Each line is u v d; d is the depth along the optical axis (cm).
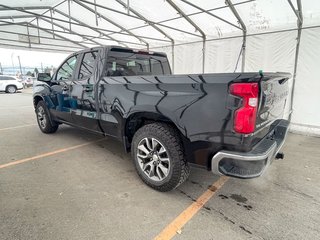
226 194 267
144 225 210
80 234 196
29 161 355
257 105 192
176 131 246
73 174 311
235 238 195
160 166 259
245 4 587
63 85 409
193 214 227
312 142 480
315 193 270
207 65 838
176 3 679
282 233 202
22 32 1353
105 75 323
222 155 205
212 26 761
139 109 265
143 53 373
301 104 601
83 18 1027
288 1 521
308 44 573
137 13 807
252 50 696
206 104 209
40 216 218
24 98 1367
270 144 225
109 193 262
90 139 477
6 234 194
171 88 235
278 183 295
